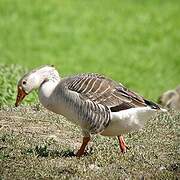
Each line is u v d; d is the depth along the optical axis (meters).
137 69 38.47
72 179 11.75
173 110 17.22
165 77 37.19
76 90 12.66
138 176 12.00
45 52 40.59
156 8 48.28
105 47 41.94
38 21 44.88
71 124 15.45
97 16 45.97
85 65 38.81
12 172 12.06
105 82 12.83
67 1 47.78
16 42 42.06
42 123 15.47
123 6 48.00
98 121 12.59
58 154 13.07
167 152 13.57
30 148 13.41
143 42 42.84
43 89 13.02
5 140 13.90
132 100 12.67
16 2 47.06
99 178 11.87
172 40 43.31
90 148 13.52
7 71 20.59
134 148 13.63
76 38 43.03
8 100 17.84
